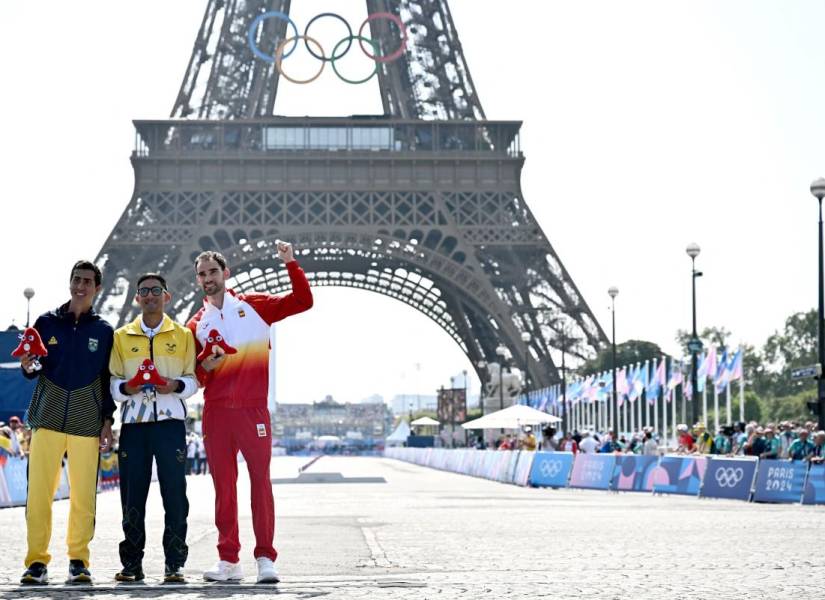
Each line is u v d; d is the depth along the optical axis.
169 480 17.30
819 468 45.31
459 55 147.00
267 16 141.25
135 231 135.25
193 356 17.62
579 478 65.69
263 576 16.95
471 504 46.38
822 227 57.38
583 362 135.50
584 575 18.20
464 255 138.38
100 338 17.44
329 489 66.25
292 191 139.50
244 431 17.25
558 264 138.50
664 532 29.20
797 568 19.41
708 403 189.75
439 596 15.18
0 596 15.27
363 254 158.38
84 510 17.33
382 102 149.88
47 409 17.22
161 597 15.12
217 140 140.62
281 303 17.58
